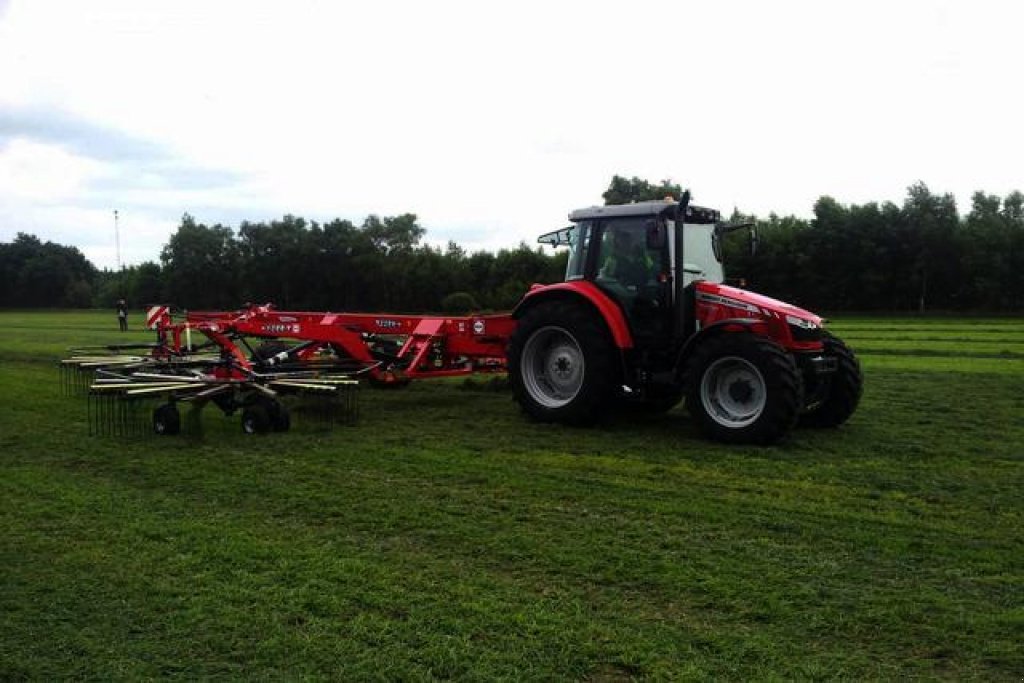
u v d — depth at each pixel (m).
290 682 3.18
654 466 6.47
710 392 7.45
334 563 4.40
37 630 3.64
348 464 6.62
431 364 9.65
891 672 3.25
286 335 9.98
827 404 8.02
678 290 7.68
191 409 9.32
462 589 4.04
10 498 5.70
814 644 3.48
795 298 37.75
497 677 3.21
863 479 6.07
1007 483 5.97
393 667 3.29
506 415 8.93
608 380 7.96
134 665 3.32
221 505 5.52
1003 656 3.36
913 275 36.56
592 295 8.02
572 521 5.10
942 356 16.19
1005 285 35.50
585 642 3.48
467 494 5.71
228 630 3.63
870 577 4.18
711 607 3.85
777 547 4.62
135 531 4.98
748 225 8.69
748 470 6.34
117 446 7.40
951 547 4.62
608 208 8.26
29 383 12.02
